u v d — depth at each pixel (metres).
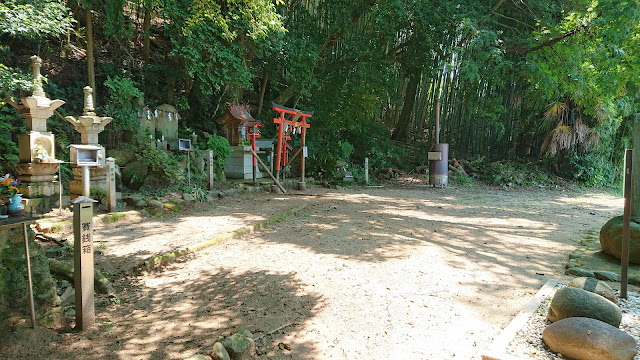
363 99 14.59
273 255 5.04
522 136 16.67
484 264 4.95
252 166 11.15
